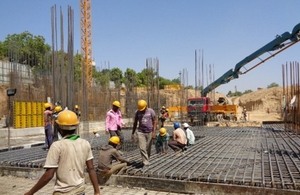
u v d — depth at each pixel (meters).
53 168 2.95
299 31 18.97
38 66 25.92
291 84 15.45
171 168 7.12
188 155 9.10
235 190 5.59
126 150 10.11
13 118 17.23
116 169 6.68
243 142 12.34
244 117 33.03
